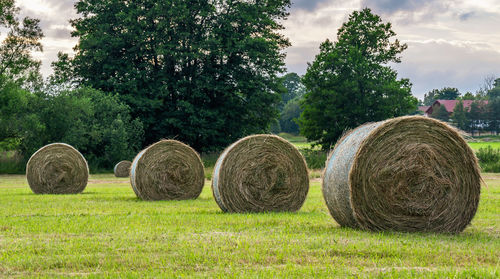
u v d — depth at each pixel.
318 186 24.31
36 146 42.97
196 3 50.12
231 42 49.47
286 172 14.30
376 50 56.97
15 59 44.50
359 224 9.93
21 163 42.91
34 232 9.89
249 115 55.06
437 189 9.98
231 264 7.00
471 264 6.95
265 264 7.03
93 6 50.19
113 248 8.16
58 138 43.97
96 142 43.69
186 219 11.67
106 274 6.54
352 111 53.38
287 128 124.25
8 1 44.03
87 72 50.81
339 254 7.56
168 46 48.81
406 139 9.96
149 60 52.81
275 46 52.41
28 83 44.25
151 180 18.39
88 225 10.70
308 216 12.46
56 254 7.80
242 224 10.79
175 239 8.91
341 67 54.72
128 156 45.12
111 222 11.19
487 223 11.13
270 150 14.22
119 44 49.31
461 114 114.38
